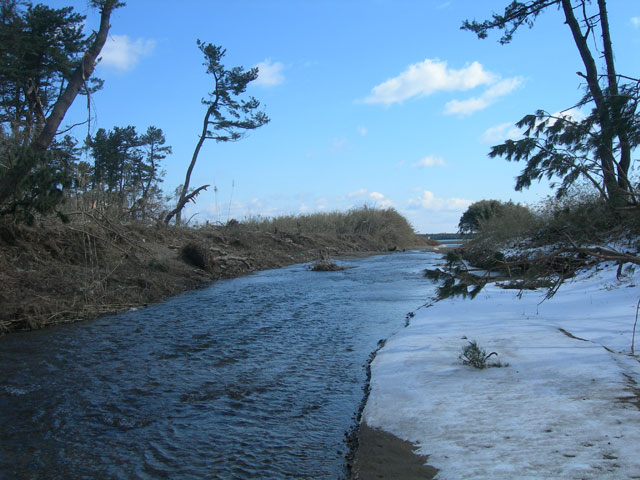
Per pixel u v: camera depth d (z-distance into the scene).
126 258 13.77
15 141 12.24
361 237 38.25
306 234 31.80
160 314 9.99
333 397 5.17
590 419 3.71
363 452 3.67
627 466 2.96
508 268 5.77
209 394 5.29
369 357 6.72
